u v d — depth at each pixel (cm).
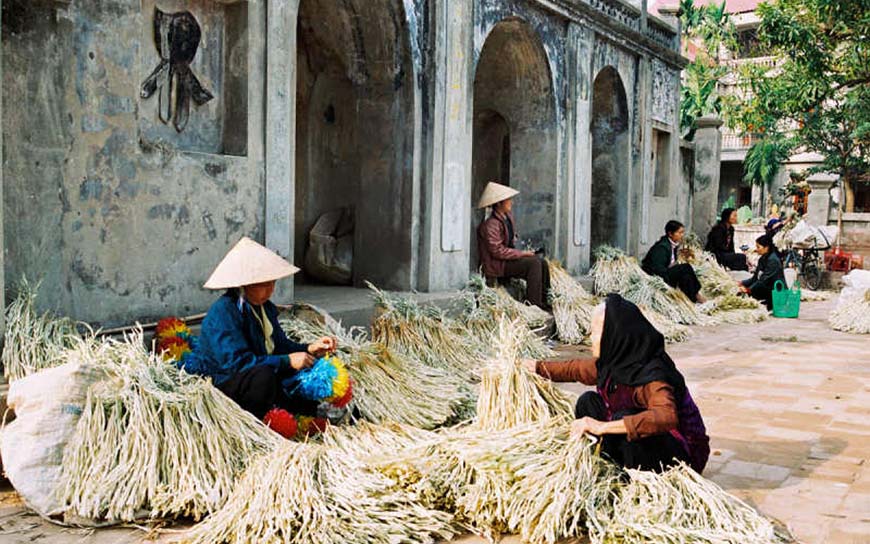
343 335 521
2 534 331
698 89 2691
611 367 358
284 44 616
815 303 1257
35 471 345
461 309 770
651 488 333
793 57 1530
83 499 339
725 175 3484
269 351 437
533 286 859
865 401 582
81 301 478
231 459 365
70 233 468
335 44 803
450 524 340
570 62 1063
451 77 814
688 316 988
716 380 654
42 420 354
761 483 407
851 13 1449
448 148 816
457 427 426
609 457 357
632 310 359
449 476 347
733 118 1741
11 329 415
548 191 1062
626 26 1183
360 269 821
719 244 1373
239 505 329
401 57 774
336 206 855
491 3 883
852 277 978
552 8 988
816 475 420
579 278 1056
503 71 1050
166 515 348
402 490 343
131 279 509
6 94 430
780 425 516
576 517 319
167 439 357
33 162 445
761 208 3228
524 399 387
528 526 324
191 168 545
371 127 802
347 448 389
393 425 418
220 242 573
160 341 486
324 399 419
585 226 1140
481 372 406
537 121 1059
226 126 597
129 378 369
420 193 795
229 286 411
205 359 420
